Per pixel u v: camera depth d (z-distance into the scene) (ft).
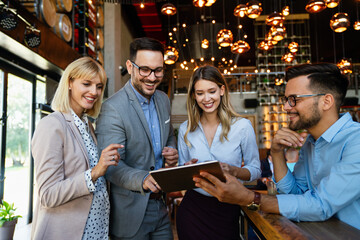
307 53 43.21
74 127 4.75
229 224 5.56
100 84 5.11
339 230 3.44
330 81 3.90
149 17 38.01
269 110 40.34
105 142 5.16
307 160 4.72
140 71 5.34
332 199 3.64
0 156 13.05
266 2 39.86
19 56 13.62
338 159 3.92
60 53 15.75
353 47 51.93
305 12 42.06
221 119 5.95
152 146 5.61
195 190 5.85
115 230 5.44
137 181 4.66
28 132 15.80
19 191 14.71
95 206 4.74
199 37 37.35
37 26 12.94
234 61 41.75
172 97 41.32
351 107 37.93
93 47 22.61
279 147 4.61
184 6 42.57
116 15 28.25
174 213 16.16
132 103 5.49
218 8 43.09
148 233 5.70
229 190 3.71
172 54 20.29
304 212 3.73
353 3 37.01
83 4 20.27
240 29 37.17
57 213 4.39
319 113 3.98
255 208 3.88
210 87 5.65
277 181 4.77
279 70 42.34
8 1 10.25
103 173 4.23
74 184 4.14
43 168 4.20
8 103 13.93
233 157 6.01
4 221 9.53
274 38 19.36
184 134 6.30
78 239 4.42
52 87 17.06
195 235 5.70
